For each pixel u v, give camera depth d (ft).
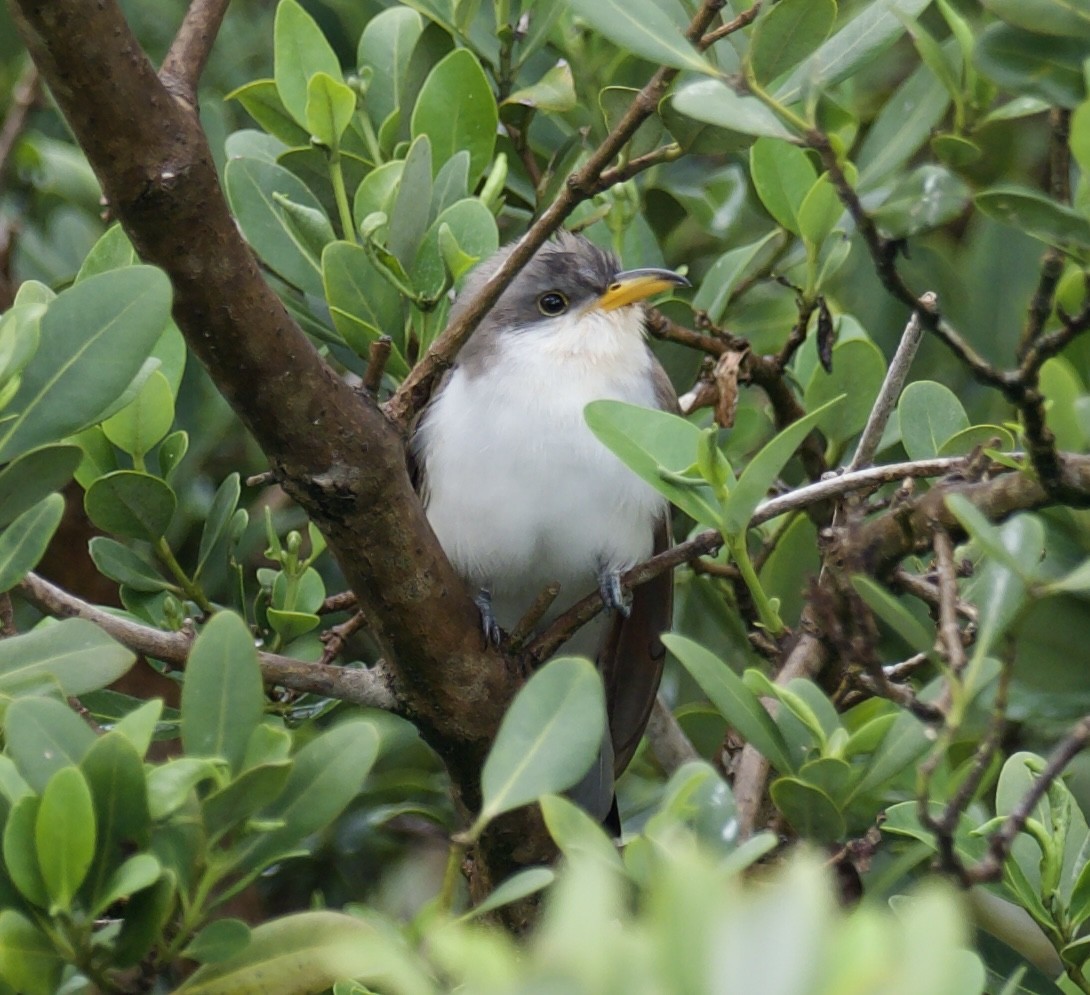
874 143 29.50
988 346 35.81
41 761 17.92
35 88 38.75
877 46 23.59
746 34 26.91
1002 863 18.75
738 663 34.35
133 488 27.25
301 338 21.85
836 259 30.89
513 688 25.20
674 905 11.55
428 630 24.18
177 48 22.08
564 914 12.10
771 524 32.14
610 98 26.45
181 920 18.48
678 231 38.96
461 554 33.12
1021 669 26.91
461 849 18.26
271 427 22.18
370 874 35.24
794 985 10.99
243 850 18.29
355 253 28.35
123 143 20.12
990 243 35.88
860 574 19.88
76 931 17.47
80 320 20.45
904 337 27.45
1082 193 18.90
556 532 32.53
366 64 32.01
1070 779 30.68
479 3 31.37
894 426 31.55
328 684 24.82
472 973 12.82
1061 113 20.34
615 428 23.85
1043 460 20.65
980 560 25.17
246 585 34.47
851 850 22.80
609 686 32.19
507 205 35.22
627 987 11.66
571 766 18.45
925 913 11.48
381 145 31.22
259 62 41.16
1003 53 18.30
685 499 23.99
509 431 32.40
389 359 28.50
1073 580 18.30
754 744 21.06
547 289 33.63
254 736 18.43
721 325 32.27
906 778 25.20
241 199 30.35
